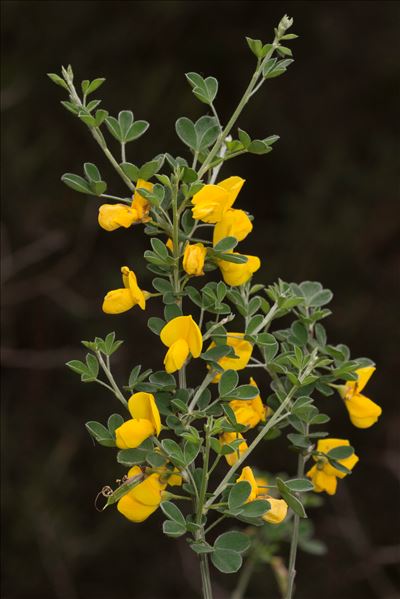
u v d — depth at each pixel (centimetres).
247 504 46
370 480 146
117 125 49
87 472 142
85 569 139
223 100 151
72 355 142
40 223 143
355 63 158
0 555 136
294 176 154
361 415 51
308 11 154
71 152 145
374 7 157
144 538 138
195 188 46
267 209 154
